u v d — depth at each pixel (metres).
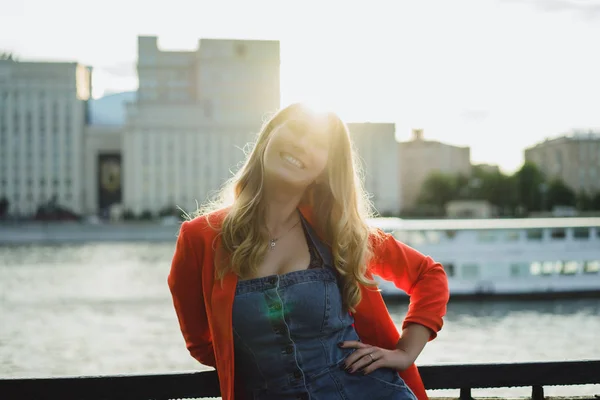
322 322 2.31
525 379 3.04
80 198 122.69
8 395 2.78
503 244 31.45
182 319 2.48
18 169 121.81
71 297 36.91
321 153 2.36
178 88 131.38
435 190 122.56
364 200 2.58
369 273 2.52
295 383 2.28
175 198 118.00
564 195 113.81
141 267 53.91
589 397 3.28
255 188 2.38
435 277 2.54
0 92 121.25
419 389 2.57
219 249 2.34
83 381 2.79
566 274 31.84
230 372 2.28
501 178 118.12
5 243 89.75
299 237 2.41
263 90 122.94
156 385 2.81
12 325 28.67
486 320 27.14
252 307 2.27
